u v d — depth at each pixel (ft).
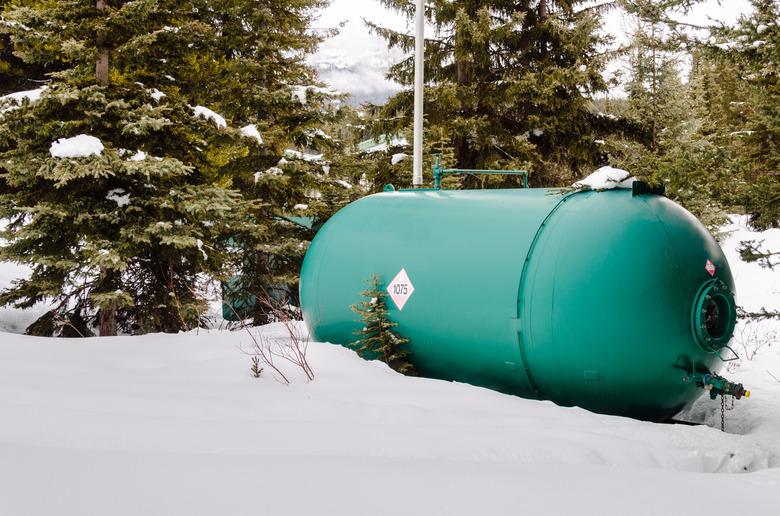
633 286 17.90
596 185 20.03
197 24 33.50
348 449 12.71
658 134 49.70
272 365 20.25
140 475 9.34
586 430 15.76
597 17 51.01
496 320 19.76
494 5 54.85
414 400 18.06
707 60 24.31
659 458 14.48
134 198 31.63
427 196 24.77
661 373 18.25
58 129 30.37
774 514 9.36
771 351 34.09
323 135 43.70
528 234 19.89
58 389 16.48
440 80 57.21
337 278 24.98
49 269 32.07
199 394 17.53
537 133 55.47
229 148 41.42
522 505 9.06
